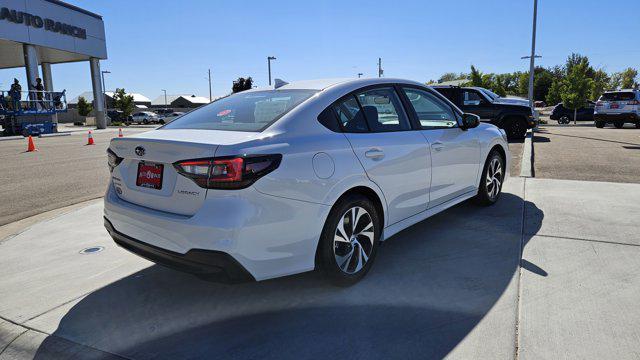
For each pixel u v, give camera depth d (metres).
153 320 2.89
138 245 2.97
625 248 3.83
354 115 3.41
